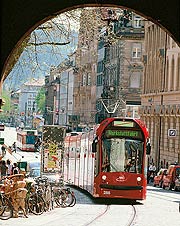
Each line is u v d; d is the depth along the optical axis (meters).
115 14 29.66
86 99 125.25
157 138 75.50
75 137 45.12
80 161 42.41
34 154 89.38
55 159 43.47
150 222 28.48
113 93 99.38
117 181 35.59
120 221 28.58
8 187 27.06
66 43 26.88
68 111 144.25
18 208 27.75
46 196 30.39
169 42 73.25
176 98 70.12
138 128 35.69
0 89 11.77
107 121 35.88
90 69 122.38
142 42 97.00
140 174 35.69
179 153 66.69
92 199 38.56
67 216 29.25
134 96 97.88
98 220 28.62
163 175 55.91
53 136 43.31
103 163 35.72
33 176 47.59
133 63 97.38
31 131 100.44
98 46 114.94
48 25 26.53
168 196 44.03
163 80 74.81
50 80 172.75
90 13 28.67
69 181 45.72
